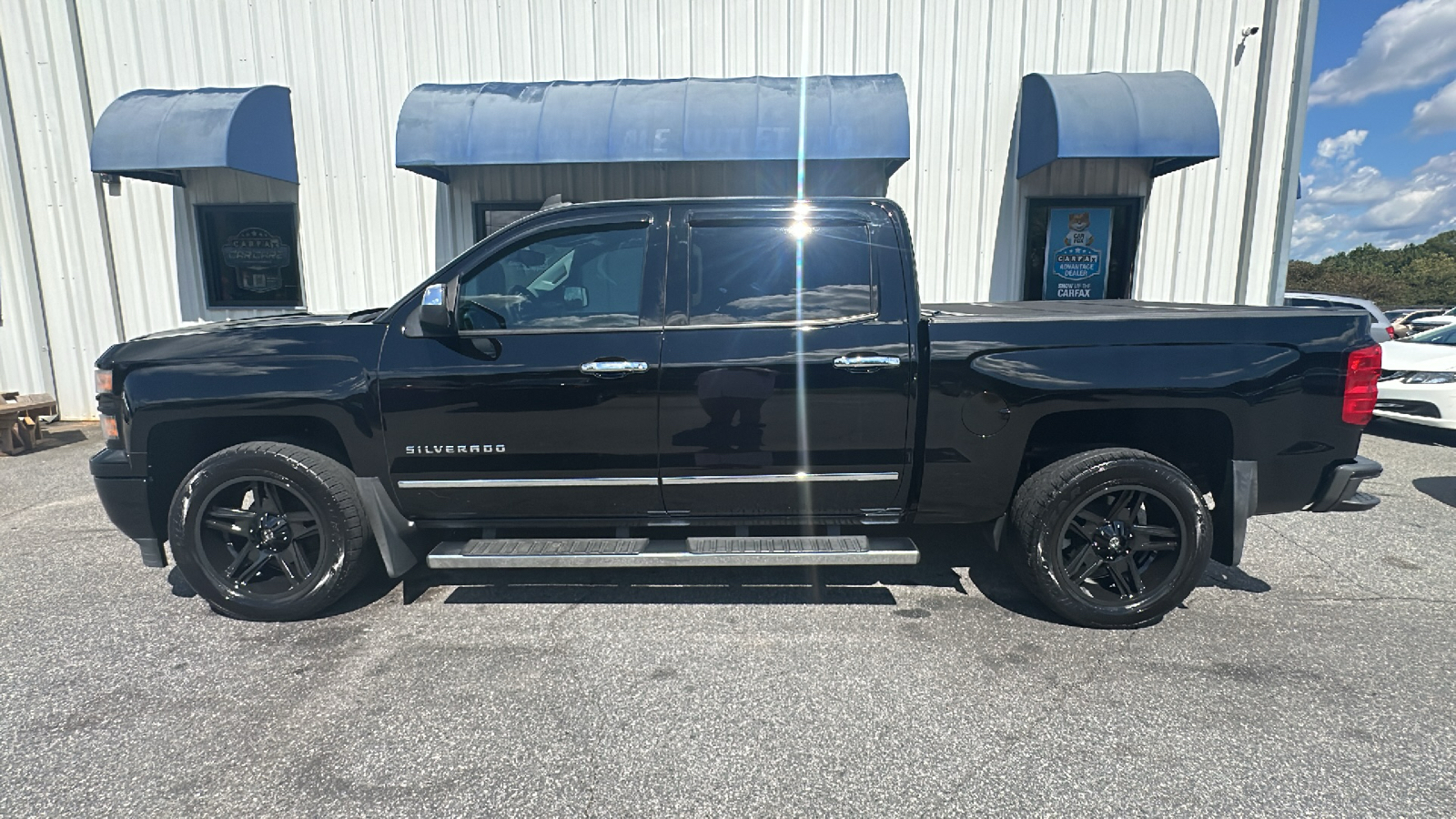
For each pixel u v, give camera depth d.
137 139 6.87
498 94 6.95
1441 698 2.59
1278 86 7.24
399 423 3.10
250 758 2.27
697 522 3.28
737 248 3.13
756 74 7.46
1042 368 2.98
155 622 3.23
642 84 6.98
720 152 6.62
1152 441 3.30
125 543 4.28
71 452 6.73
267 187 7.78
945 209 7.60
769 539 3.23
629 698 2.61
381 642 3.04
